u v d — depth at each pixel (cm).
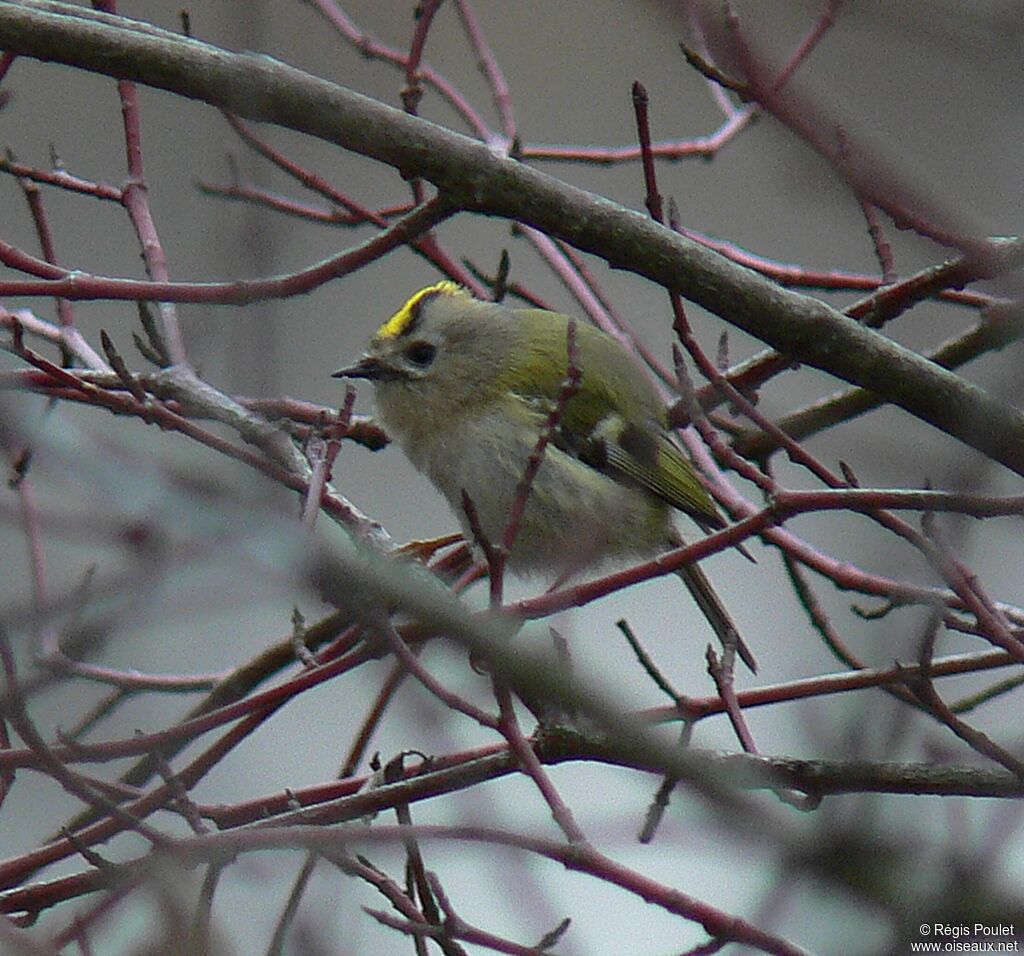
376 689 1111
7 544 1093
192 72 748
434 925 698
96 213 1705
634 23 1841
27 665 816
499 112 1138
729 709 749
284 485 791
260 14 790
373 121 754
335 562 475
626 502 1085
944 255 751
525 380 1079
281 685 705
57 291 780
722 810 482
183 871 646
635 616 1636
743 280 769
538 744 722
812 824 475
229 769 1402
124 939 700
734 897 802
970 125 783
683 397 748
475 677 636
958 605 834
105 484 477
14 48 752
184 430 786
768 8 866
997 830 509
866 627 1183
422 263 1778
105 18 787
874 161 703
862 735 593
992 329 941
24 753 695
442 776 719
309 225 1720
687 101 1852
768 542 841
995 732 940
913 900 458
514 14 1834
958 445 900
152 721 1243
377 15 1759
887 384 769
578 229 765
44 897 709
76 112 1742
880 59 893
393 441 1116
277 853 790
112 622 473
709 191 1781
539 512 1062
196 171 1714
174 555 470
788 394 1666
